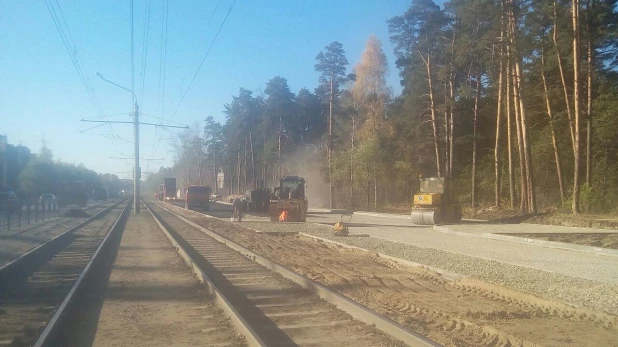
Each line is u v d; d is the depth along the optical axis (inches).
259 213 1969.7
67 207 2240.4
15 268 594.6
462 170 2209.6
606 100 1494.8
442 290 477.7
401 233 1087.0
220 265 637.3
